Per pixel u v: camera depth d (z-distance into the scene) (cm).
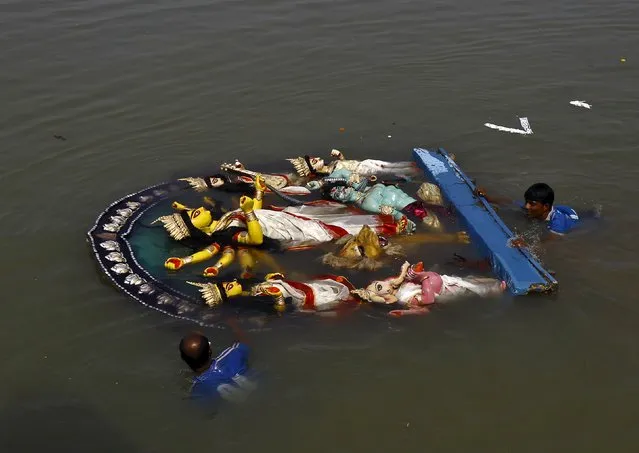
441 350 618
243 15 1428
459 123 1046
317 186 863
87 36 1330
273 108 1093
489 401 566
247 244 751
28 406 566
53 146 986
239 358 595
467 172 916
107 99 1114
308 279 709
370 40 1312
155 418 555
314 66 1216
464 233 771
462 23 1388
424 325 646
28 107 1088
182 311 664
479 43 1299
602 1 1486
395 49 1277
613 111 1062
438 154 925
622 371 592
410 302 669
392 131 1029
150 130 1032
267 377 589
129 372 598
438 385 581
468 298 677
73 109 1085
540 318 652
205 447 530
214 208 809
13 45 1289
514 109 1079
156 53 1259
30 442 535
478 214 793
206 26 1373
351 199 827
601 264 722
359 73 1193
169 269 726
